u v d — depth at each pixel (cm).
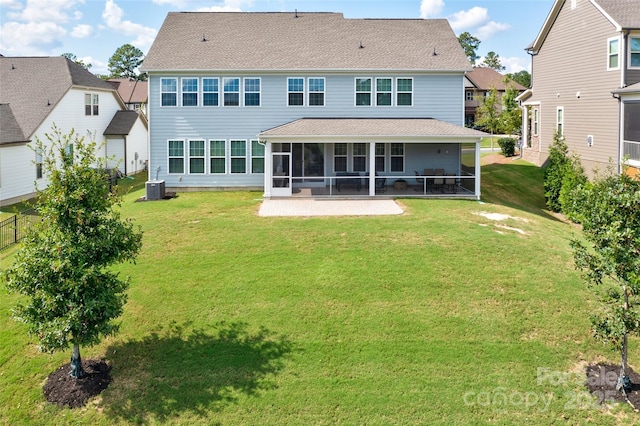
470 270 1271
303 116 2362
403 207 1889
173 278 1248
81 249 881
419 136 2031
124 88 6481
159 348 998
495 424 815
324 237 1503
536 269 1283
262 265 1311
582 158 2553
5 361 968
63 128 2886
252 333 1037
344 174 2375
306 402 856
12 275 874
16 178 2475
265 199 2091
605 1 2409
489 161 3422
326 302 1134
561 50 2744
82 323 885
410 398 865
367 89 2355
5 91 2848
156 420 823
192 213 1827
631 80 2231
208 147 2362
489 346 992
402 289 1181
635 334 885
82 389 886
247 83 2339
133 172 3600
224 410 841
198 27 2614
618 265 859
